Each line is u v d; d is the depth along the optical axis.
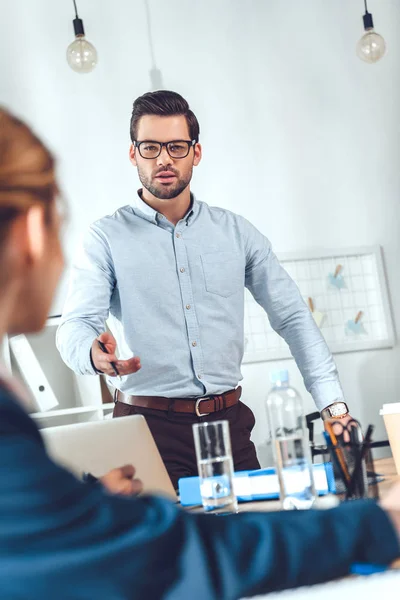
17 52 3.79
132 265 2.49
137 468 1.77
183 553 0.52
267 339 3.86
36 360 3.41
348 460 1.31
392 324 3.98
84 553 0.48
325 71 4.06
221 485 1.33
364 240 4.03
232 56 3.99
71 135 3.80
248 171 3.96
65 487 0.50
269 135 3.99
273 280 2.62
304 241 3.98
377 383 3.96
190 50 3.95
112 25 3.88
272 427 1.37
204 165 3.94
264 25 4.02
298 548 0.57
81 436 1.73
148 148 2.50
